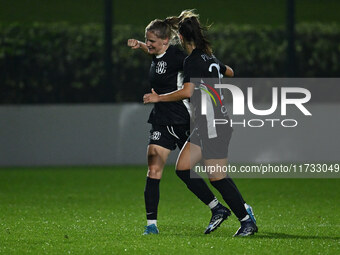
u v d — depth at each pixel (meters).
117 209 36.88
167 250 23.94
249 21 86.19
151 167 27.70
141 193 44.41
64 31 66.62
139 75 65.94
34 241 25.95
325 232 28.47
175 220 32.78
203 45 26.44
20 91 65.88
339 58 68.62
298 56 68.38
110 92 61.22
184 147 27.38
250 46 67.50
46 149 60.78
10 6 84.81
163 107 27.72
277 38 68.31
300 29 68.75
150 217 27.70
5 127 60.75
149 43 27.84
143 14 86.62
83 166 60.84
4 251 24.05
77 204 39.03
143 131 60.69
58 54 66.06
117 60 66.00
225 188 26.64
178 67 27.89
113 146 60.75
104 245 24.95
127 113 60.75
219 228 29.73
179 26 26.56
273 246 24.73
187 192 45.06
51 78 66.06
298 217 33.72
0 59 65.50
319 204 39.03
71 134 60.78
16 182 50.31
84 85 66.25
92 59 66.38
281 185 48.94
